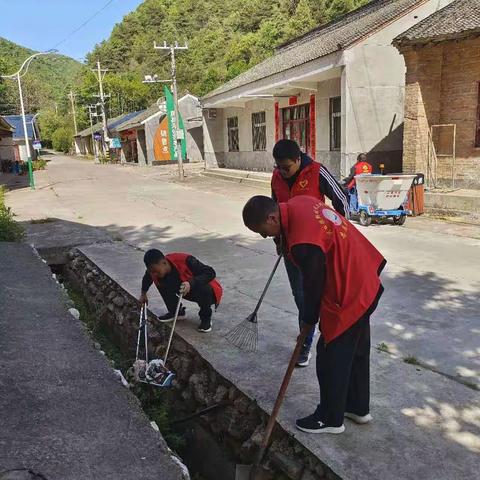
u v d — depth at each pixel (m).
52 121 81.12
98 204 14.57
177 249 8.34
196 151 35.22
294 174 3.70
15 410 3.04
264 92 17.66
